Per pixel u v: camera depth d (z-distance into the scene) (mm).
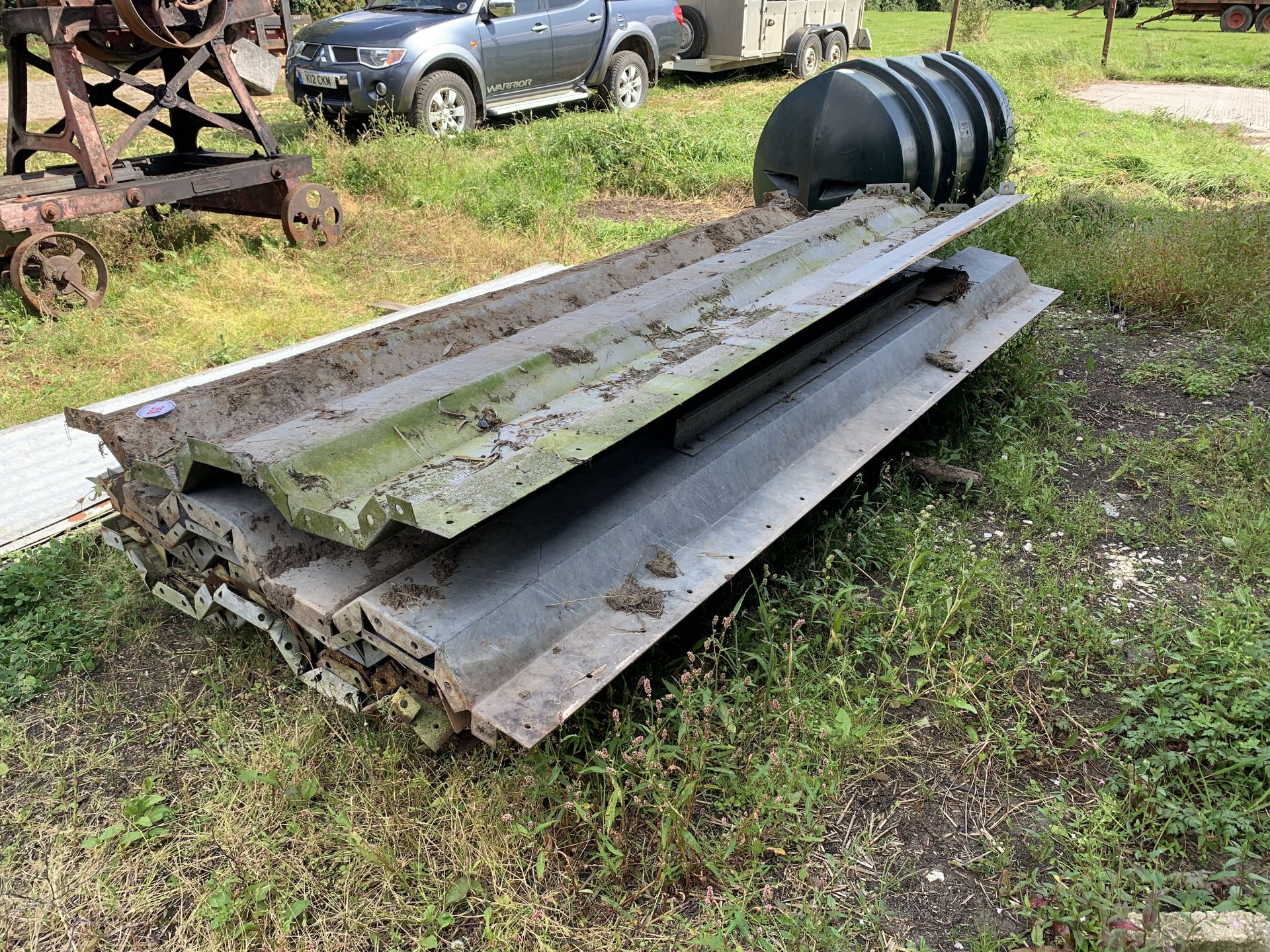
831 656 3172
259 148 8789
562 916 2303
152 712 2947
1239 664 2955
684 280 3881
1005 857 2441
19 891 2400
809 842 2488
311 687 2797
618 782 2527
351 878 2381
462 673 2256
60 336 5535
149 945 2254
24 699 2979
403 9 11164
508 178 9133
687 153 10078
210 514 2615
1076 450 4594
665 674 2998
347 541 2203
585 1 11859
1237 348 5688
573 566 2637
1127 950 2090
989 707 2943
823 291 3701
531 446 2531
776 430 3459
